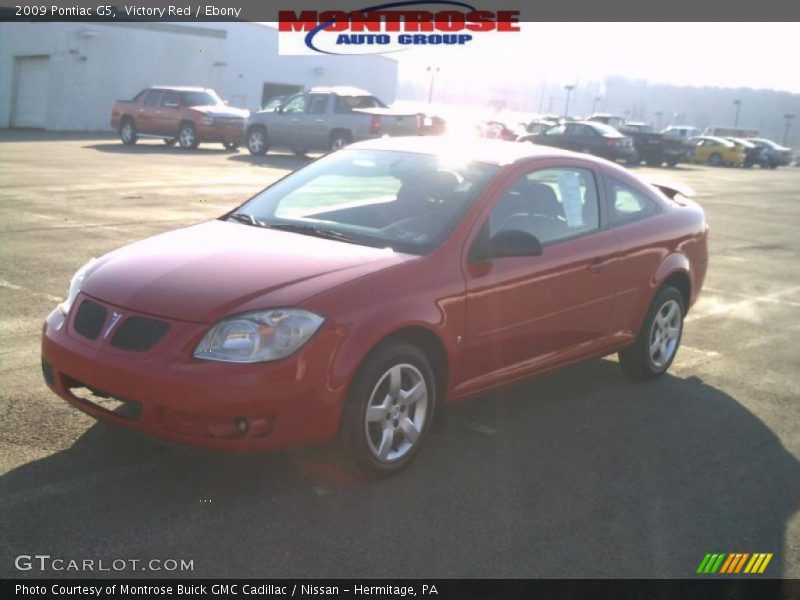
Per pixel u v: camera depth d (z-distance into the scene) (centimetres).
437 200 485
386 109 2419
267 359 377
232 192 1545
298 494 405
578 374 629
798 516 421
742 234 1475
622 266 561
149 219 1169
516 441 492
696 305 891
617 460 475
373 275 418
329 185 524
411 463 442
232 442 376
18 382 520
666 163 3684
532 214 509
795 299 950
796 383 641
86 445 438
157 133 2720
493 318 469
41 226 1061
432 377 440
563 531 389
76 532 357
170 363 375
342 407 398
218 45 3909
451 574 347
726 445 508
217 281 404
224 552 350
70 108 3450
